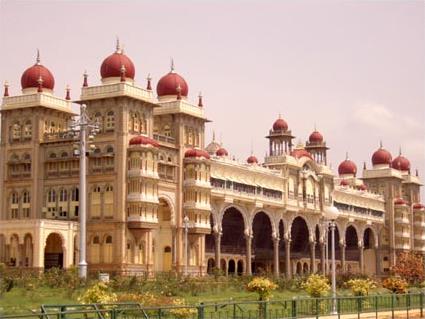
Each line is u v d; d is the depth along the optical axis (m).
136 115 92.81
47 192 94.25
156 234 98.12
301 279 91.12
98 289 47.12
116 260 87.75
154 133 98.62
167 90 102.50
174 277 79.31
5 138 97.56
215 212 106.94
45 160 94.75
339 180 157.62
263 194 117.06
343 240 145.50
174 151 99.44
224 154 138.00
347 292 82.88
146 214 89.75
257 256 123.69
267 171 118.94
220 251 115.00
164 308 36.31
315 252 142.25
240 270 124.00
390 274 135.00
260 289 60.56
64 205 92.81
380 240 163.38
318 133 152.25
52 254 91.88
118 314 41.12
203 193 100.00
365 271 154.00
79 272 67.25
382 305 58.16
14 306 54.38
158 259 97.94
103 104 91.56
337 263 150.38
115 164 89.75
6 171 97.06
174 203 97.88
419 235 177.38
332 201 138.25
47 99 96.38
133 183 89.56
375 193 164.75
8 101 97.19
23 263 85.75
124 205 89.06
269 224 125.12
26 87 97.50
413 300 64.88
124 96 89.81
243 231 118.88
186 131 102.19
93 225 90.06
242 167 112.19
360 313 50.53
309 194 130.88
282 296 75.94
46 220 84.88
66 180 93.12
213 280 81.25
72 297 61.69
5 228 86.25
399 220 165.50
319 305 50.53
